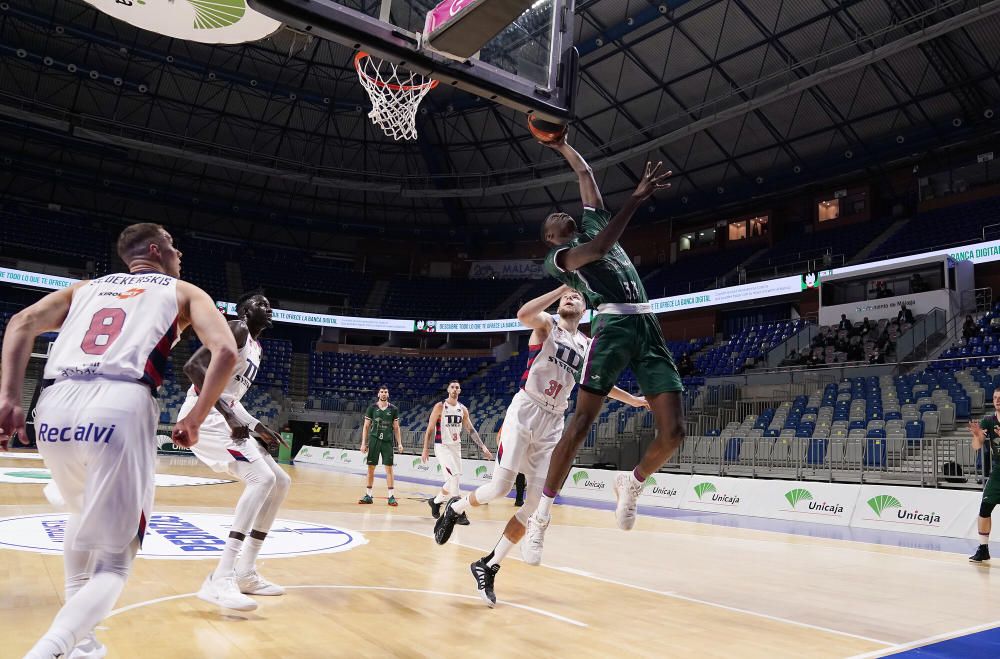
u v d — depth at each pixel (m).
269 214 31.38
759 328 21.47
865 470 11.54
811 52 19.03
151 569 3.89
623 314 3.51
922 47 18.28
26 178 28.58
